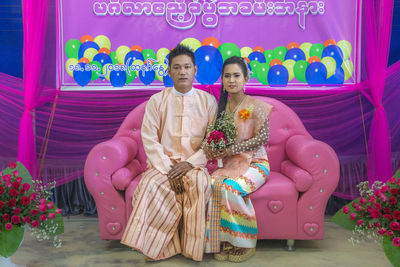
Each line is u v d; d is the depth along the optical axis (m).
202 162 2.47
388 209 1.87
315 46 3.08
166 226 2.31
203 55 3.08
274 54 3.09
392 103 3.10
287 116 2.82
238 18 3.06
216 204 2.33
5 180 1.97
